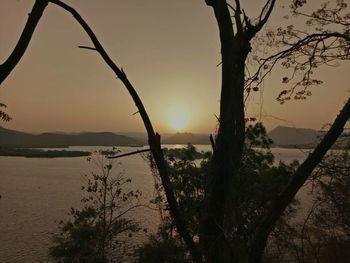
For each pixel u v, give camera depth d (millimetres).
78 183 99750
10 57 3355
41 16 3539
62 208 65375
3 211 62531
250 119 5152
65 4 3734
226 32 4156
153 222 49875
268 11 4090
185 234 4020
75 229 26828
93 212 26922
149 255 21031
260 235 4117
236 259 4152
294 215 23500
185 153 24516
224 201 4199
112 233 27219
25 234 47875
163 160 4047
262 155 18891
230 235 4332
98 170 136500
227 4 4328
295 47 5738
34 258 37875
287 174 17766
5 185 95000
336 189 5809
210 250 4086
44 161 196625
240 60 4160
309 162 4227
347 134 6527
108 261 26781
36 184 97375
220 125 4266
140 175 117188
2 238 45938
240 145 4367
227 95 4211
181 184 21859
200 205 4395
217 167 4219
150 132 4023
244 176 5574
